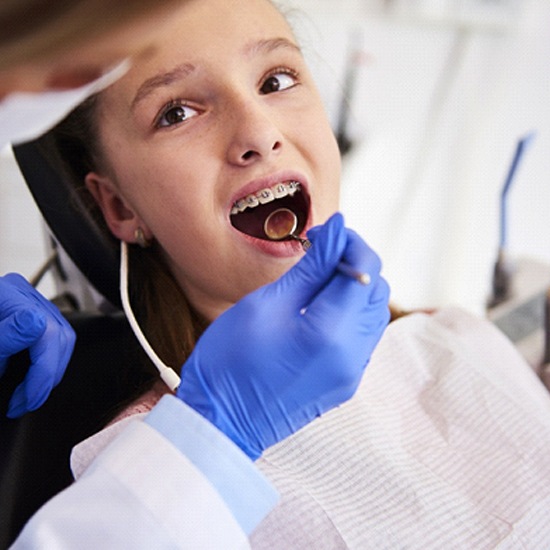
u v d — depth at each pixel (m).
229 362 0.68
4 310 0.90
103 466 0.66
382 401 0.97
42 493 0.89
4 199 2.25
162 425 0.67
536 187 3.09
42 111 0.46
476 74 2.98
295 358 0.67
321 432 0.87
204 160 0.91
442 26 2.84
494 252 3.17
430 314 1.21
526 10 2.86
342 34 2.79
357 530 0.80
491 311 1.51
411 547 0.81
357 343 0.69
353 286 0.69
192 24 0.89
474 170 3.08
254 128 0.89
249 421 0.69
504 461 0.93
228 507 0.66
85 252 1.08
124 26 0.39
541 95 2.97
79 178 1.06
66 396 0.98
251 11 0.93
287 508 0.81
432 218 3.11
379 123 2.97
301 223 1.02
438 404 0.99
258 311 0.69
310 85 1.00
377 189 2.83
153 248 1.06
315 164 0.97
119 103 0.93
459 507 0.86
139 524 0.63
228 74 0.90
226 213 0.93
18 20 0.38
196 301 1.06
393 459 0.88
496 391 1.00
